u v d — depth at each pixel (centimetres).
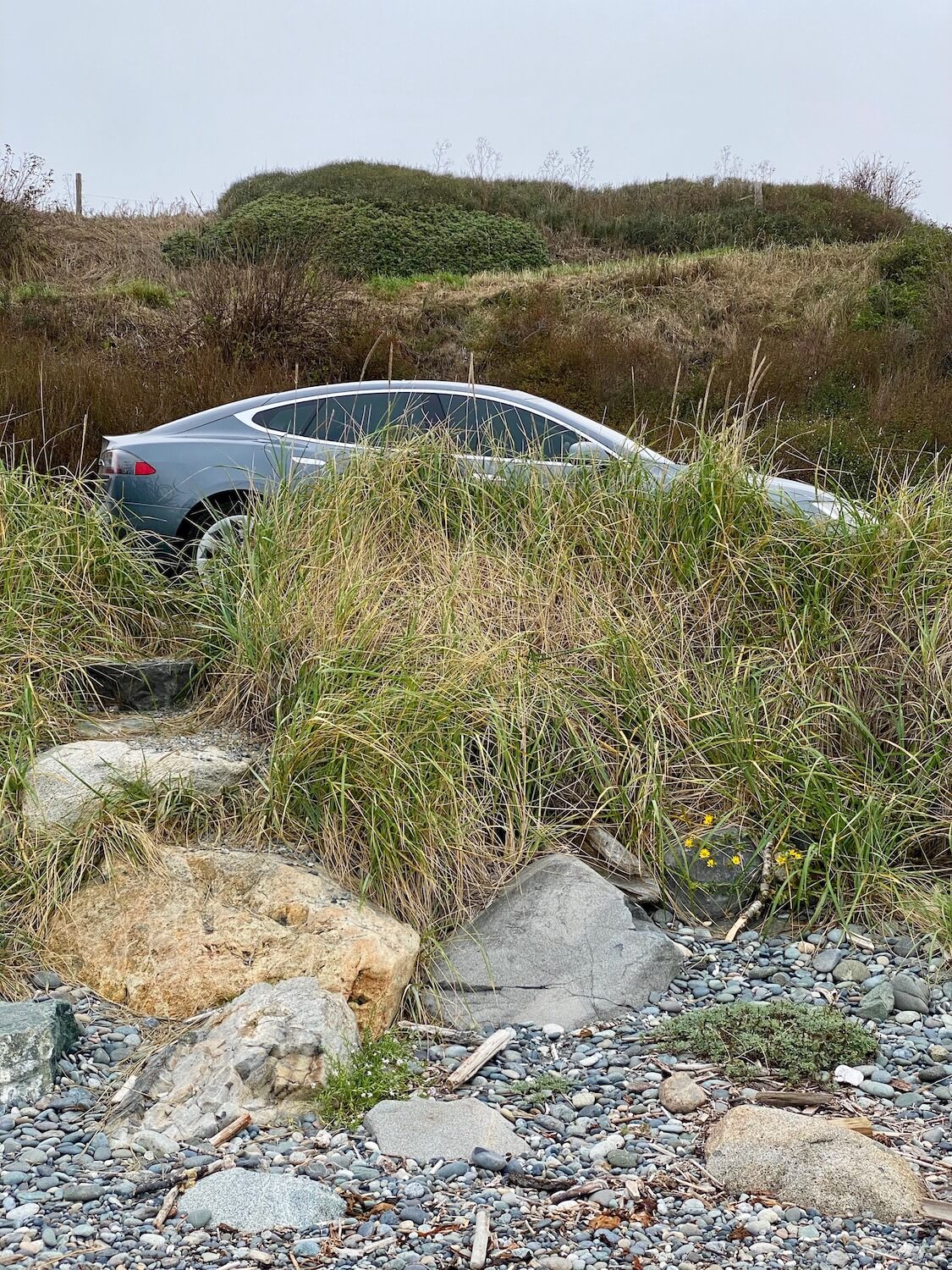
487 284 2203
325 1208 306
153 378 1220
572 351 1595
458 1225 302
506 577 611
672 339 1859
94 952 441
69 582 628
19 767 504
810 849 519
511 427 790
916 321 1769
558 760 551
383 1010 415
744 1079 394
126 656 616
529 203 2941
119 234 2445
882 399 1429
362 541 607
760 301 1983
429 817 484
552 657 577
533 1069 400
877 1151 332
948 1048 420
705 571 632
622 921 473
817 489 682
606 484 673
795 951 495
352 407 805
